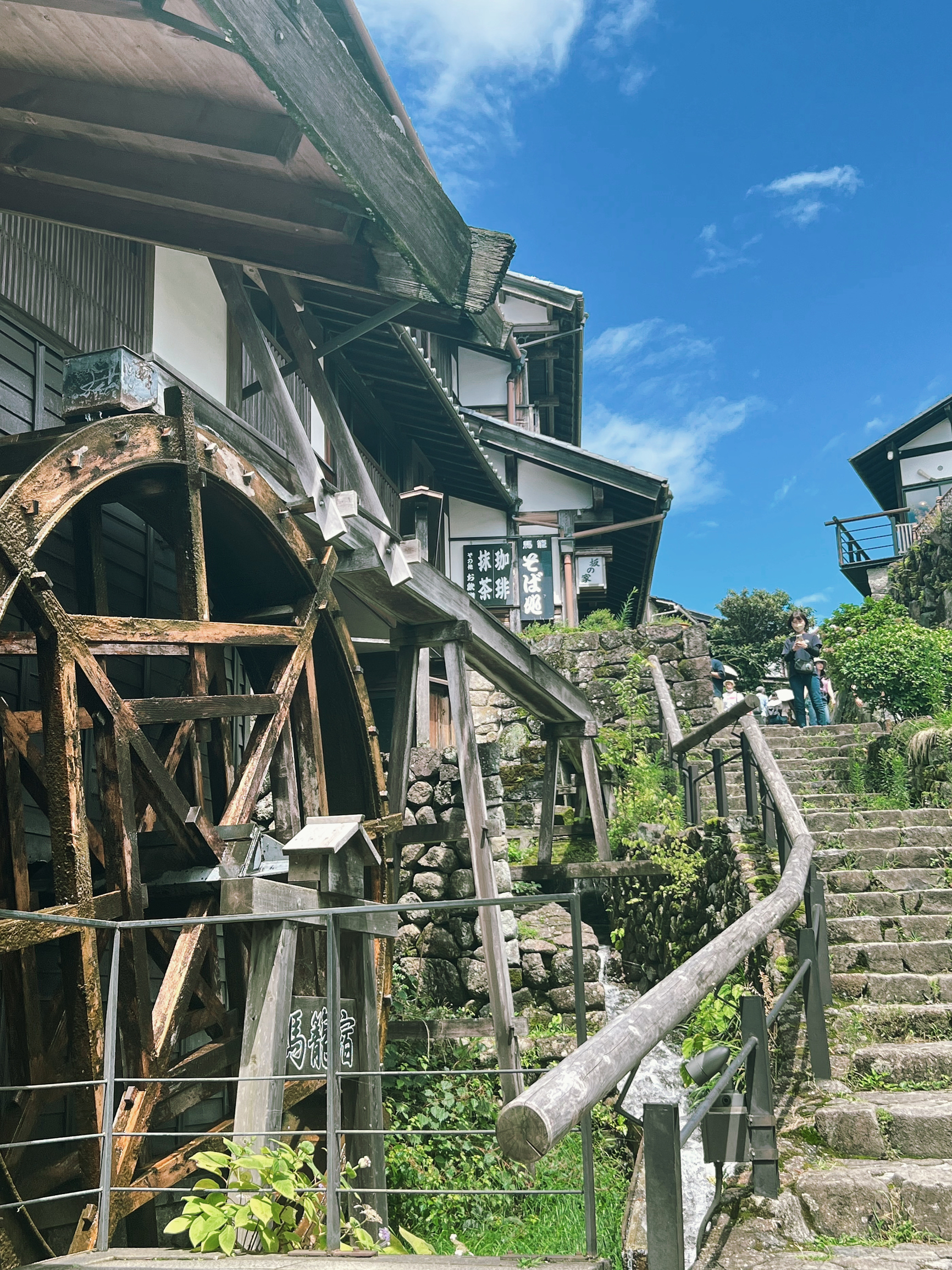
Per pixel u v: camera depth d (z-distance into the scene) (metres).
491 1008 6.21
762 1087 3.02
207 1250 3.03
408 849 7.43
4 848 4.05
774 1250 2.74
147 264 6.12
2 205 3.31
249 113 2.75
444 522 15.89
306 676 5.65
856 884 5.50
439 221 3.14
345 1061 4.31
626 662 12.46
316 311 8.71
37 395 5.02
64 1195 3.18
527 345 17.11
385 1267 2.70
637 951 8.42
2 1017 4.29
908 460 25.14
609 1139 5.57
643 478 15.41
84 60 2.60
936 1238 2.84
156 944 4.67
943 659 10.32
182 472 4.89
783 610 31.86
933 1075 3.79
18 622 5.07
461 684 6.41
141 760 4.32
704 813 8.75
